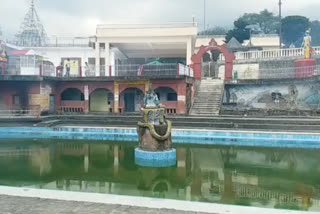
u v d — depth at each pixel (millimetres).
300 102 23797
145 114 13789
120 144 17375
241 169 12164
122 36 30312
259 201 8516
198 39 39688
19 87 24328
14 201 6168
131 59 39375
